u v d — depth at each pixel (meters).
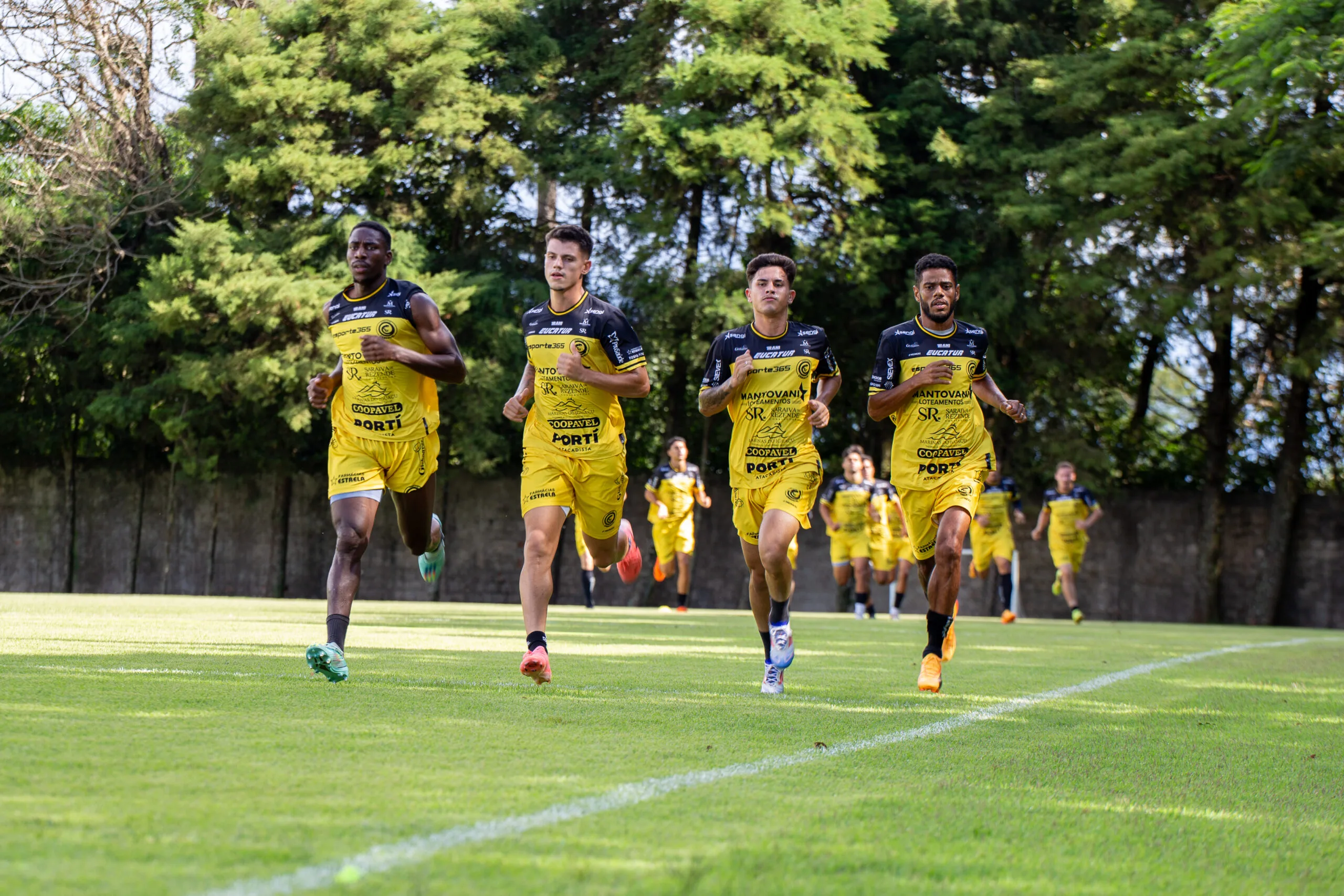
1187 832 5.45
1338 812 6.13
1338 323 45.03
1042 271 47.84
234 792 5.19
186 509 53.88
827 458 54.00
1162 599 51.59
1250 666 16.09
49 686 8.81
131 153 49.53
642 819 5.03
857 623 28.64
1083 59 46.78
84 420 52.81
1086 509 33.81
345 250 47.03
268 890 3.76
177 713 7.57
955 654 17.12
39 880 3.79
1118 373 52.56
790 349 10.96
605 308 10.98
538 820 4.91
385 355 10.52
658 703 9.27
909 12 50.59
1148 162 43.78
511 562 53.69
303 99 46.34
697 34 48.19
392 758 6.20
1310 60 24.56
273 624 19.27
